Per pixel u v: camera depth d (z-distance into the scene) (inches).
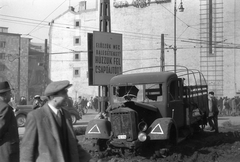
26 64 2674.7
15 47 2615.7
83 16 2365.9
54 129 136.4
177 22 2034.9
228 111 1364.4
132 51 2164.1
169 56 2062.0
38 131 135.1
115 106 406.3
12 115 193.2
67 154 141.2
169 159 346.6
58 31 2434.8
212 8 1969.7
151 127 352.2
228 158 361.7
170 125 352.8
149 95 396.5
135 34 2159.2
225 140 472.4
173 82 407.8
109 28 559.5
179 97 418.9
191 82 559.5
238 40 1927.9
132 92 404.8
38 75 2787.9
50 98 143.6
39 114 137.3
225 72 1939.0
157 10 2102.6
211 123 591.5
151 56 2116.1
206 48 1975.9
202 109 537.6
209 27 1968.5
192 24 2005.4
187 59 2014.0
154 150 372.2
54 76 2437.3
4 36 2581.2
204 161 347.3
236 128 709.9
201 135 539.5
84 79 2359.7
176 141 372.5
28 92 2687.0
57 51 2433.6
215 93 1945.1
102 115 411.8
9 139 188.2
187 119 441.1
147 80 398.6
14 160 189.5
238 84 1914.4
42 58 2805.1
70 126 143.7
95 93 2324.1
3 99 195.2
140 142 349.1
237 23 1929.1
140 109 382.9
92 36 515.5
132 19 2166.6
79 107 1354.6
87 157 153.5
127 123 350.6
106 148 388.2
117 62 535.8
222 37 1953.7
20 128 738.8
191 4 2007.9
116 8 2207.2
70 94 2380.7
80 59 2375.7
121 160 348.8
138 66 2150.6
